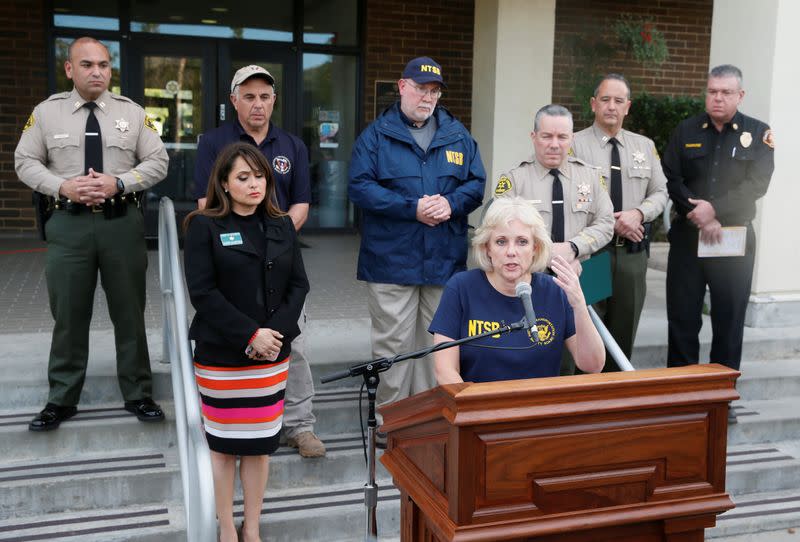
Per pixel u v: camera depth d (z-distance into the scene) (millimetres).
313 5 9820
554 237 4273
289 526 3967
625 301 4656
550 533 2131
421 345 4609
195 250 3336
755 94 6027
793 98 5980
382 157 4328
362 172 4324
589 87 9781
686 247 4965
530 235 2865
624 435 2199
